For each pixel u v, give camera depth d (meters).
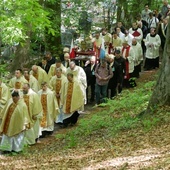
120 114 15.71
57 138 15.46
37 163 11.68
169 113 12.77
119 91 19.81
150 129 12.28
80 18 28.86
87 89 20.17
